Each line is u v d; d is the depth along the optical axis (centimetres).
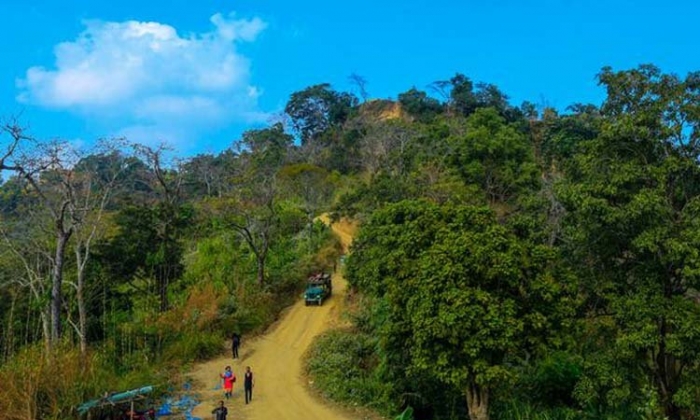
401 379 2659
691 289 2364
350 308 4097
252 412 2622
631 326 2050
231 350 3591
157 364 3209
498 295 2166
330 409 2686
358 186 6097
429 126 7862
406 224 2527
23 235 3600
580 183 2216
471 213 2359
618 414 2309
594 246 2258
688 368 2150
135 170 4734
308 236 5788
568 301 2220
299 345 3684
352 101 12800
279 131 11581
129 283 4400
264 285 4566
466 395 2389
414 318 2114
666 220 2022
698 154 2109
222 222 4988
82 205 3412
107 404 2205
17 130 2903
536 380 2677
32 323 3859
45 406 2162
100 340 3681
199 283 4506
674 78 2162
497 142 5884
